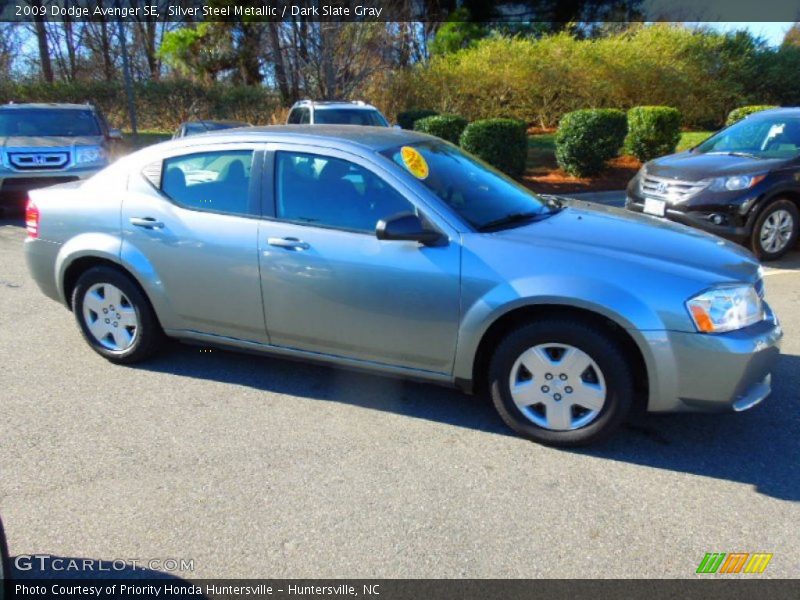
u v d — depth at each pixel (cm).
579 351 338
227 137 421
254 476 329
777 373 443
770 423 379
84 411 396
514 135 1271
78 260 458
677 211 749
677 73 1912
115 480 325
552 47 1909
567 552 274
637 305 323
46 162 1034
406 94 1939
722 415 389
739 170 730
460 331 355
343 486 320
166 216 423
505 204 400
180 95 2261
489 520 295
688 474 330
